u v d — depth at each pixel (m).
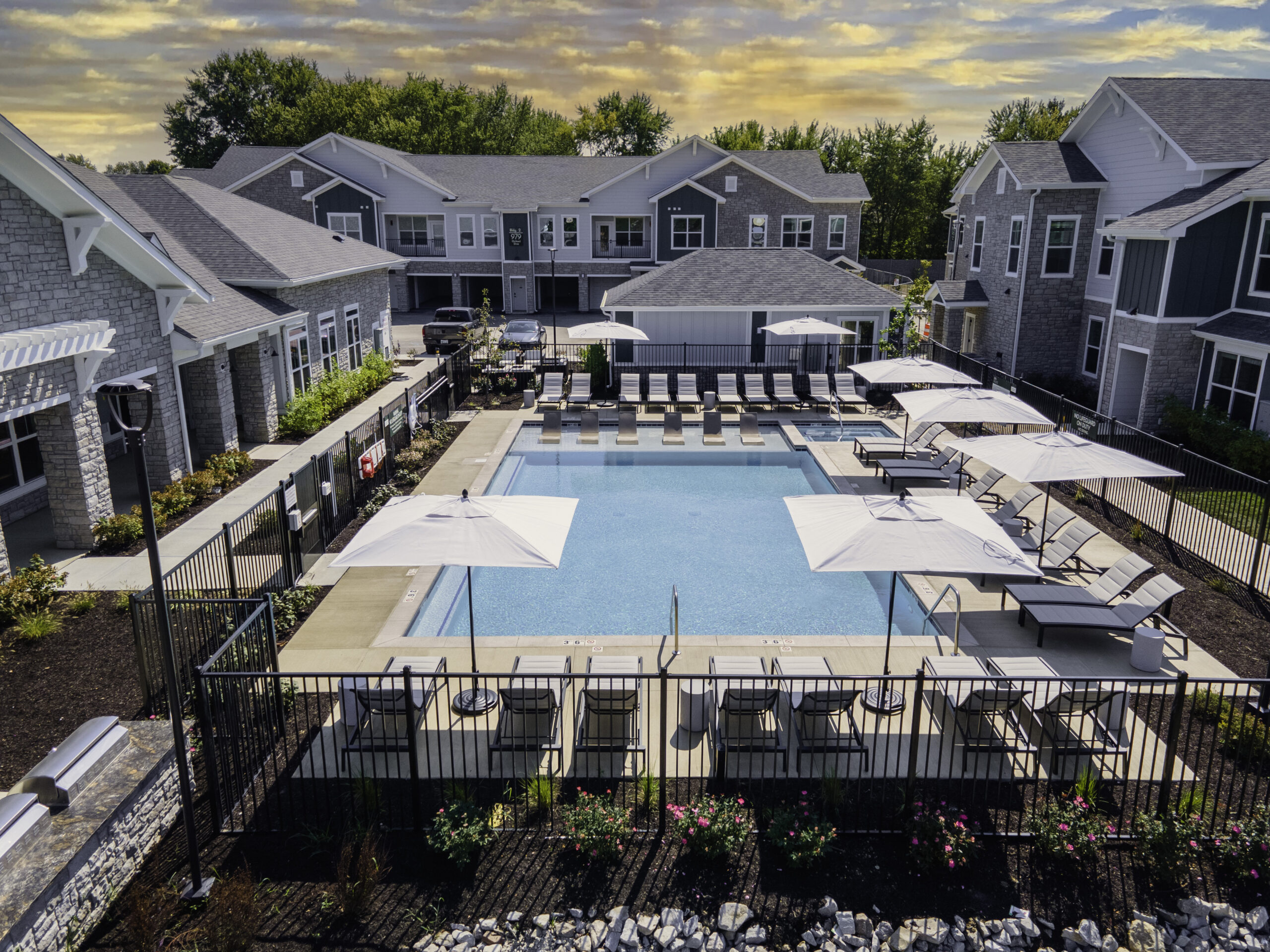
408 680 7.51
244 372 21.53
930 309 36.34
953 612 12.58
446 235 48.69
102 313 15.08
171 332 17.20
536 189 48.78
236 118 85.69
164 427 17.14
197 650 11.11
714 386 28.09
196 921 6.97
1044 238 28.08
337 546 15.27
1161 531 15.75
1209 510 16.34
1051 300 28.73
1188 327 21.83
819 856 7.48
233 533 14.05
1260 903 7.26
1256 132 23.42
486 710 9.78
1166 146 24.17
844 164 70.12
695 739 9.37
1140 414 22.61
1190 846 7.47
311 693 10.35
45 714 9.95
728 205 46.56
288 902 7.16
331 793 8.51
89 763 7.43
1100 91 26.58
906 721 9.71
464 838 7.47
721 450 22.16
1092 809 8.22
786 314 27.39
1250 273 21.05
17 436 16.50
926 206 69.75
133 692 10.43
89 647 11.55
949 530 9.55
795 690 9.47
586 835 7.50
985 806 8.25
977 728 9.35
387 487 17.78
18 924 5.94
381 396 27.80
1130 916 7.08
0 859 6.12
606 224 49.38
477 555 9.09
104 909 7.05
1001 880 7.42
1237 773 8.85
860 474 19.28
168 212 23.77
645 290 27.42
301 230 28.27
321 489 14.95
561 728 8.97
